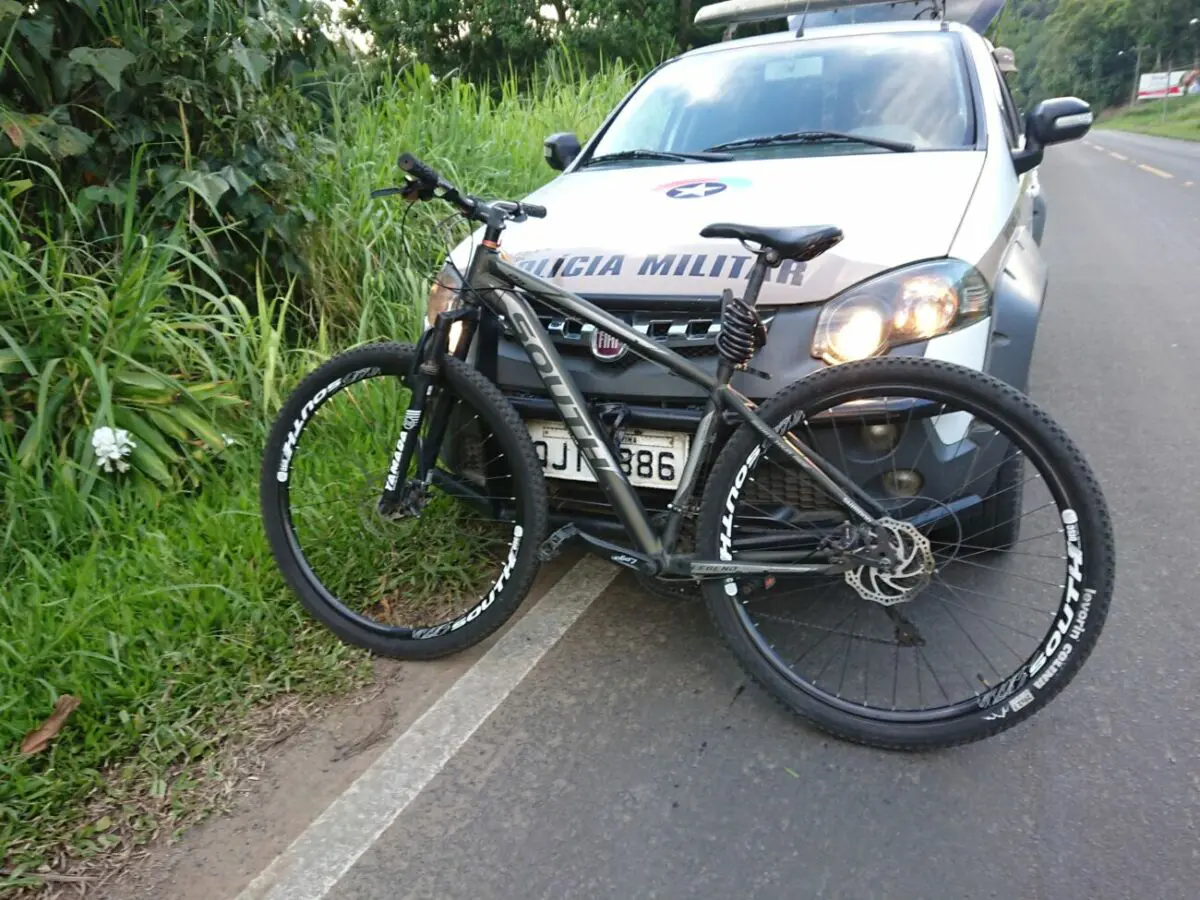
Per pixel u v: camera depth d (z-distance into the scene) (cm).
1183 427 415
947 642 265
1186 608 278
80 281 350
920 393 217
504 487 269
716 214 278
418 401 255
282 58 439
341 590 293
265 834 209
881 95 359
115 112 372
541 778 223
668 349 238
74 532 308
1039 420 209
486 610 258
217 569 295
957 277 242
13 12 333
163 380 339
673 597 250
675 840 204
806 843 202
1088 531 207
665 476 247
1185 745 224
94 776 222
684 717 243
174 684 251
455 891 193
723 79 393
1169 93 6762
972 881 190
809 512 237
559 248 277
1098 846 197
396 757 231
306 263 427
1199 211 1180
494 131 644
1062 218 1163
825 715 230
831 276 241
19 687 240
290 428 273
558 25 1689
